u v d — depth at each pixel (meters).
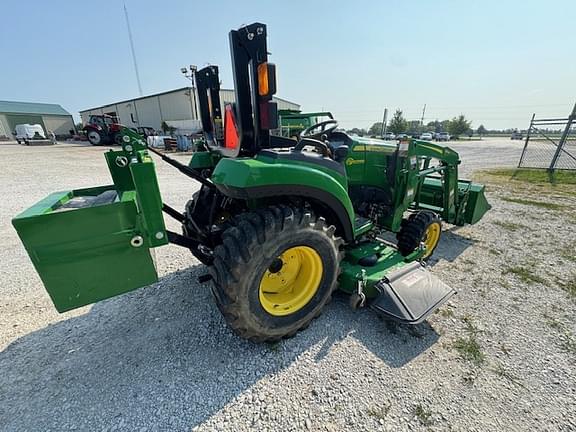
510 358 1.78
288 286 2.01
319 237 1.83
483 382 1.62
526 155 15.34
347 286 2.19
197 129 24.89
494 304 2.32
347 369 1.69
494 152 17.86
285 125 7.64
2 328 2.01
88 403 1.48
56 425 1.37
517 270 2.87
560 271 2.85
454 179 3.45
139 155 1.73
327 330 2.01
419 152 2.89
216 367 1.69
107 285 1.48
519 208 4.99
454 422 1.40
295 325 1.89
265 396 1.52
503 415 1.43
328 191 1.86
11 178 7.44
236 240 1.59
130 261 1.50
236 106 1.77
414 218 2.93
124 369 1.68
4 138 35.50
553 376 1.66
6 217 4.29
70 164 10.34
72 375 1.64
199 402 1.48
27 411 1.43
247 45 1.63
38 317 2.13
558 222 4.27
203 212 2.62
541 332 2.01
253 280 1.62
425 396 1.53
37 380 1.60
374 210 2.75
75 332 1.98
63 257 1.35
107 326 2.04
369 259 2.31
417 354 1.81
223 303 1.62
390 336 1.96
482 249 3.38
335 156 2.46
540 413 1.44
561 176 8.00
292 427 1.37
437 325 2.08
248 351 1.82
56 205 1.62
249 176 1.50
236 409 1.45
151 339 1.91
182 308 2.23
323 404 1.48
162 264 2.93
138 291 2.45
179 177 8.14
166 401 1.49
